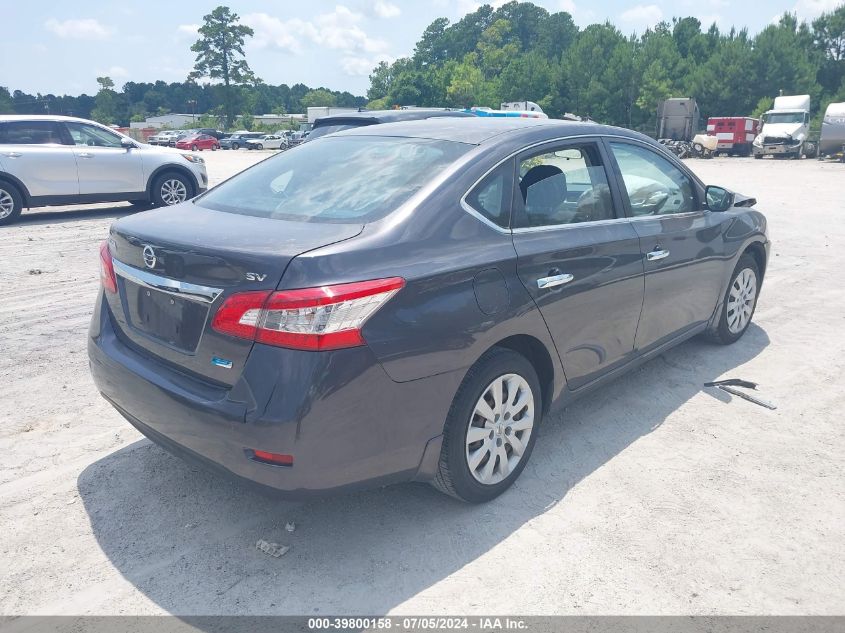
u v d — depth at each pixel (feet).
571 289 11.20
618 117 217.15
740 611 8.53
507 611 8.50
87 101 610.24
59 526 10.10
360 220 9.46
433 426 9.32
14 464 11.75
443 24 575.38
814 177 74.79
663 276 13.62
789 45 195.52
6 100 566.77
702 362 16.87
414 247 9.18
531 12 559.79
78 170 38.40
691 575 9.17
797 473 11.78
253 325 8.21
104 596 8.70
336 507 10.67
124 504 10.68
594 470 11.83
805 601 8.71
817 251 30.60
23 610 8.44
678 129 135.85
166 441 9.39
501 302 9.92
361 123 31.17
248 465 8.43
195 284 8.74
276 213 10.11
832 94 218.79
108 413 13.79
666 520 10.39
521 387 10.80
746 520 10.42
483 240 9.98
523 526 10.20
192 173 42.80
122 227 10.15
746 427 13.50
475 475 10.31
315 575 9.13
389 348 8.57
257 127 350.43
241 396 8.33
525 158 11.18
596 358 12.30
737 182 67.41
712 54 228.63
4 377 15.51
